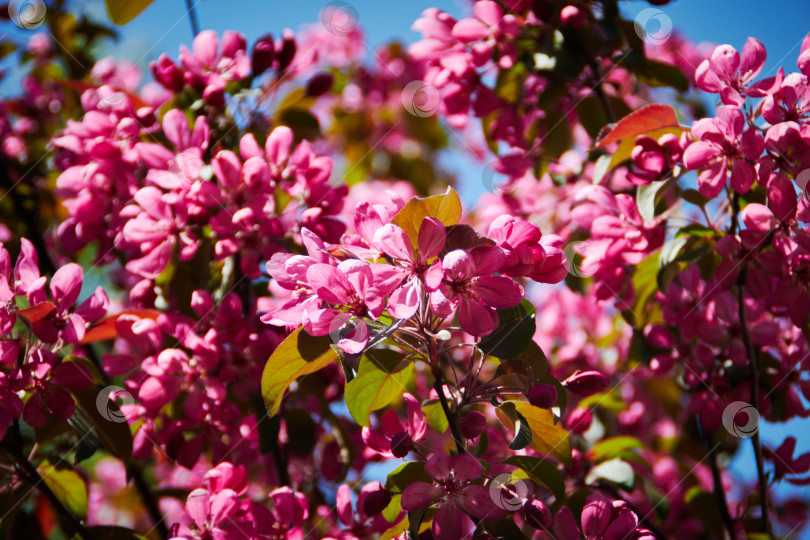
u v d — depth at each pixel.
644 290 0.82
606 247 0.80
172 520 0.81
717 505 0.81
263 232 0.78
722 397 0.79
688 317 0.78
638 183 0.76
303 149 0.79
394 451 0.68
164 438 0.78
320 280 0.66
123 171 0.80
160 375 0.76
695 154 0.72
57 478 0.79
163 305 0.81
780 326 0.80
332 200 0.79
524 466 0.70
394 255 0.65
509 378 0.69
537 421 0.71
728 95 0.73
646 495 0.83
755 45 0.73
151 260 0.78
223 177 0.77
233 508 0.71
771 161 0.71
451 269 0.64
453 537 0.66
